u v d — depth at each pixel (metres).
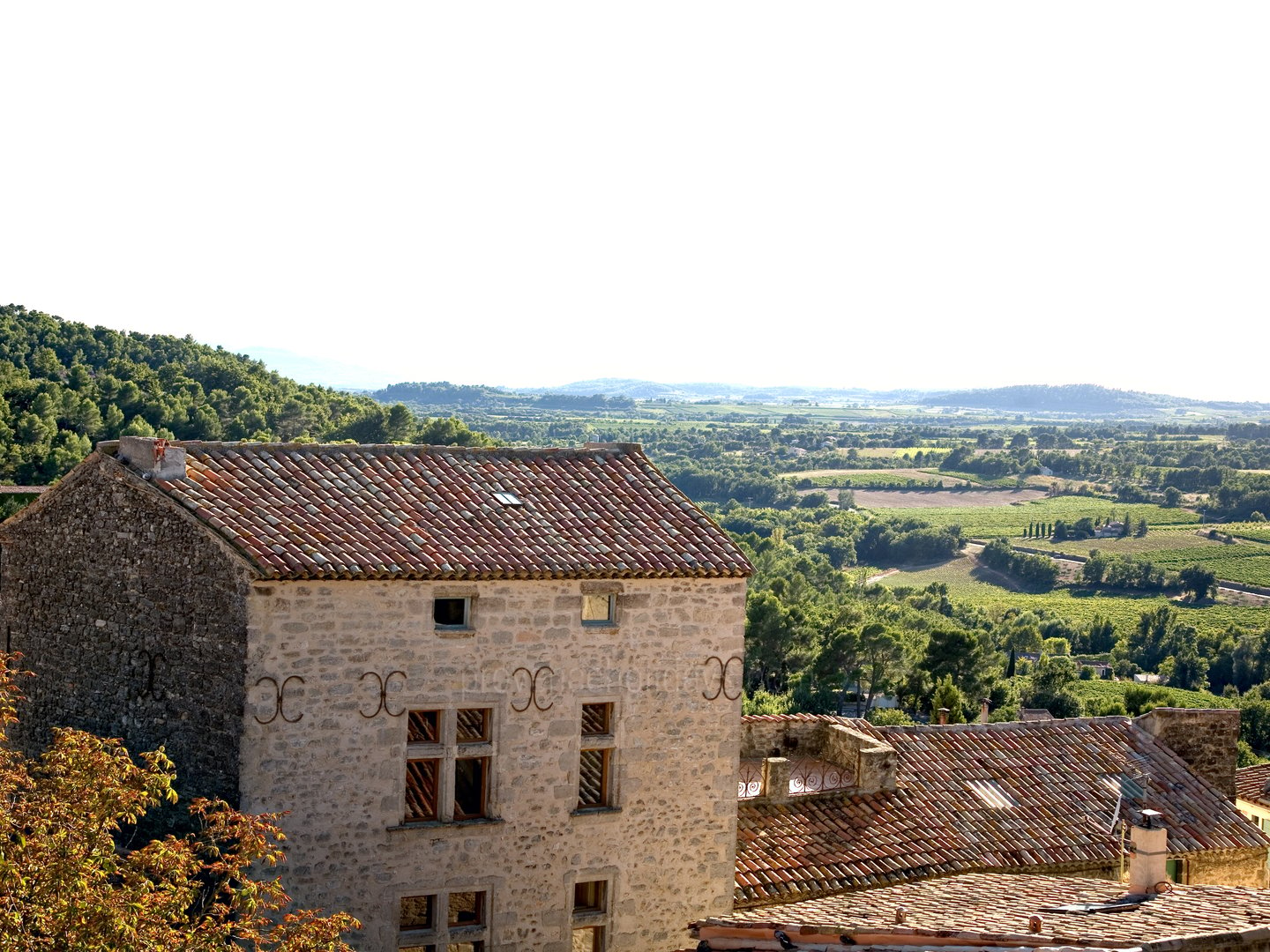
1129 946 17.34
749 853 29.16
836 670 102.94
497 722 25.22
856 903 24.41
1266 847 34.47
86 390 116.19
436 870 24.78
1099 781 35.03
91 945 16.38
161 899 17.56
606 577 26.00
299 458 26.38
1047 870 31.23
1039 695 109.75
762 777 31.52
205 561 23.58
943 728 35.97
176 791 23.98
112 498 25.36
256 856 20.17
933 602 172.00
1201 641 160.00
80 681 25.95
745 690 102.75
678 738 27.11
